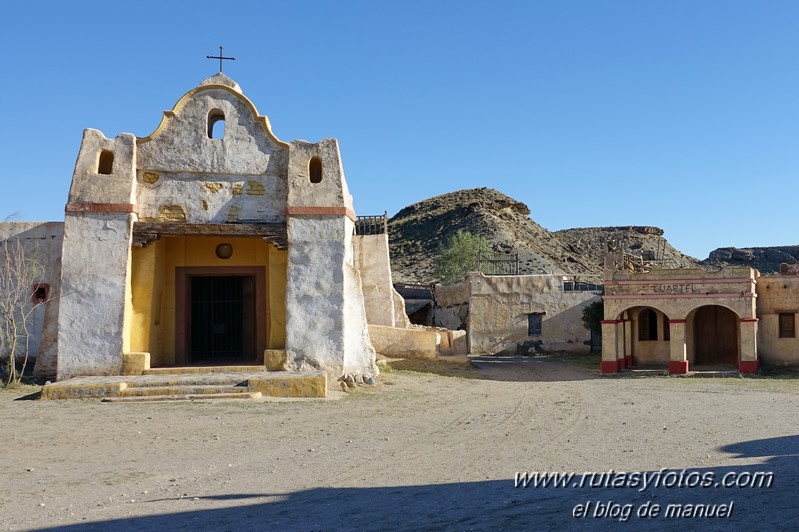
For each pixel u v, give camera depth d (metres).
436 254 96.56
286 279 22.34
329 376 21.95
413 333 30.70
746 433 15.29
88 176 21.98
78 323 21.52
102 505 9.45
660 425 16.55
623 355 32.00
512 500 9.23
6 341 24.14
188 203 22.56
